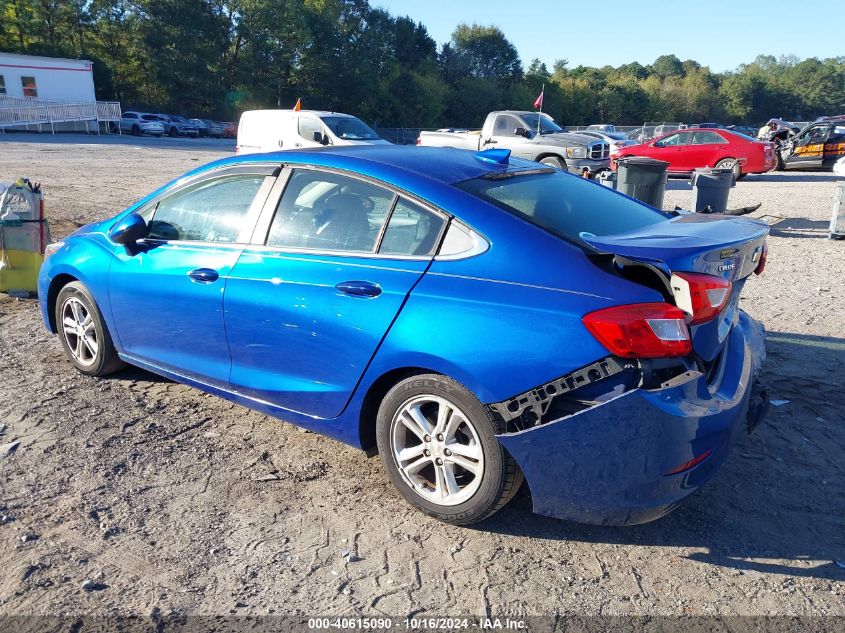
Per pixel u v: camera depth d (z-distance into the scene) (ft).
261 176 12.30
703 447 8.96
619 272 9.25
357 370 10.43
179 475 11.56
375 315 10.14
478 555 9.60
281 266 11.36
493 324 9.20
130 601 8.56
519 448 9.13
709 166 66.08
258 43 214.28
